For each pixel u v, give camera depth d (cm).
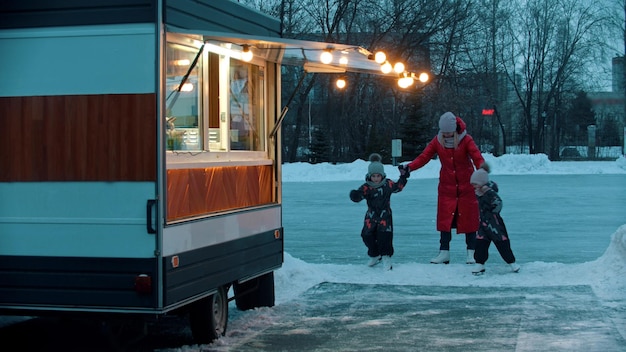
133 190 634
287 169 3781
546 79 5862
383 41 5009
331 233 1677
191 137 713
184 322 860
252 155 852
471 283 1025
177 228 653
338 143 5369
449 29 5303
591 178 3525
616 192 2698
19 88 657
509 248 1066
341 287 1019
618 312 835
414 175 3662
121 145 637
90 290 641
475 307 882
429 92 5328
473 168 1142
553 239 1532
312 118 5912
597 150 5609
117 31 638
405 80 959
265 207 844
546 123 6028
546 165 4072
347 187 3152
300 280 1056
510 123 6431
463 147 1123
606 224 1780
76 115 646
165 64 639
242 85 834
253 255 807
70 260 646
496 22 5778
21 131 657
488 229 1060
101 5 641
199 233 690
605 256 1034
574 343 708
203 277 695
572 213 2031
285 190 2998
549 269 1082
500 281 1029
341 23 5134
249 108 853
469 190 1131
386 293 977
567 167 4094
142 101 633
